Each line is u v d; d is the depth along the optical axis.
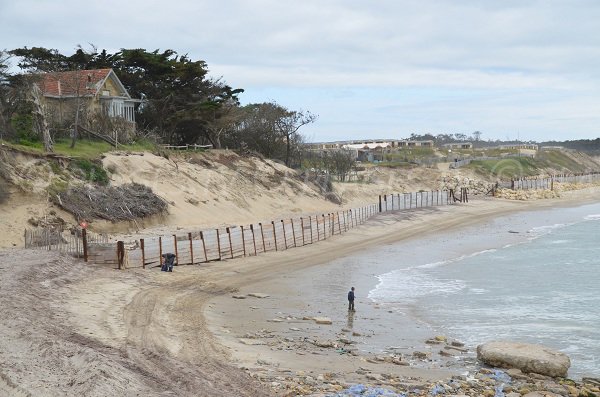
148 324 23.23
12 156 41.56
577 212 86.06
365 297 32.44
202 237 39.94
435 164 132.12
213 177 62.69
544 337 25.09
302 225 50.75
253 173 70.19
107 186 47.69
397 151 172.75
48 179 42.94
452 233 61.78
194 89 75.81
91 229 41.41
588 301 31.52
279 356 21.05
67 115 56.38
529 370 20.59
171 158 61.28
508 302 31.44
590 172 185.12
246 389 16.52
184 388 15.70
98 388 14.36
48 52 70.69
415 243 54.03
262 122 88.00
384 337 24.83
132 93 72.12
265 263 41.06
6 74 51.84
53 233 36.28
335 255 46.31
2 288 24.55
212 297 30.70
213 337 22.91
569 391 18.59
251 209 61.44
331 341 23.69
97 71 63.62
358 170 114.38
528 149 196.00
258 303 30.25
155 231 45.12
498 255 47.84
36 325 19.88
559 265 42.88
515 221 73.94
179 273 35.16
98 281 30.22
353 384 18.00
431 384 18.48
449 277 38.41
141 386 15.23
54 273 29.27
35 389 14.05
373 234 58.28
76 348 17.38
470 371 20.61
